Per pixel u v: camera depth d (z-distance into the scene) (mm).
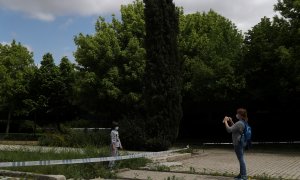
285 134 31969
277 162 17219
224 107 30578
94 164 13273
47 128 42000
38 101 37250
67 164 12883
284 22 25078
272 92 25766
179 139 34281
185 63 29734
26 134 36344
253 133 32719
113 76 29984
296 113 31438
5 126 43625
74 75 35781
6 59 39531
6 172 12305
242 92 26750
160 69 22172
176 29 22984
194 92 27812
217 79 26578
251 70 25781
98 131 26609
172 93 22094
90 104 31812
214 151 23188
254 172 13852
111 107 31250
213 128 35125
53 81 37562
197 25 34219
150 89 22266
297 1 22953
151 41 22578
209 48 29969
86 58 31406
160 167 14312
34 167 12617
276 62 24719
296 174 13500
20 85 37344
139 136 21688
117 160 14289
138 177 12500
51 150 16609
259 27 26453
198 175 12930
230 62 26797
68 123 39750
